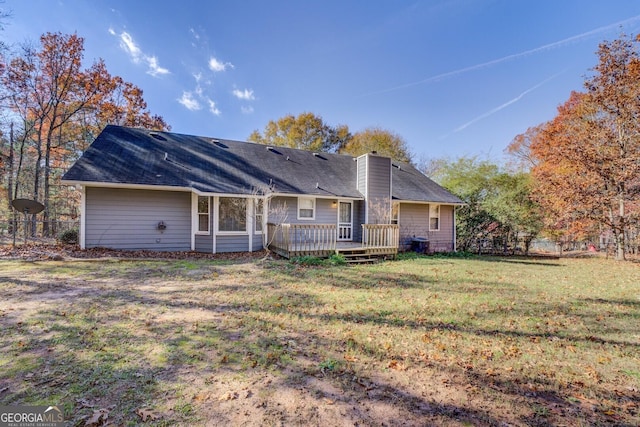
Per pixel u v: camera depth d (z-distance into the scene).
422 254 13.36
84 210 9.62
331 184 13.39
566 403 2.58
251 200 11.38
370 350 3.47
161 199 10.48
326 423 2.20
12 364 2.91
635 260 12.51
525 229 15.45
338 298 5.61
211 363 3.05
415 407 2.44
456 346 3.67
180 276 6.96
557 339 3.99
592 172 12.19
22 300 4.92
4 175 17.72
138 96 21.64
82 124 19.88
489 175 16.61
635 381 2.97
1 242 11.23
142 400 2.41
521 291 6.63
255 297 5.49
